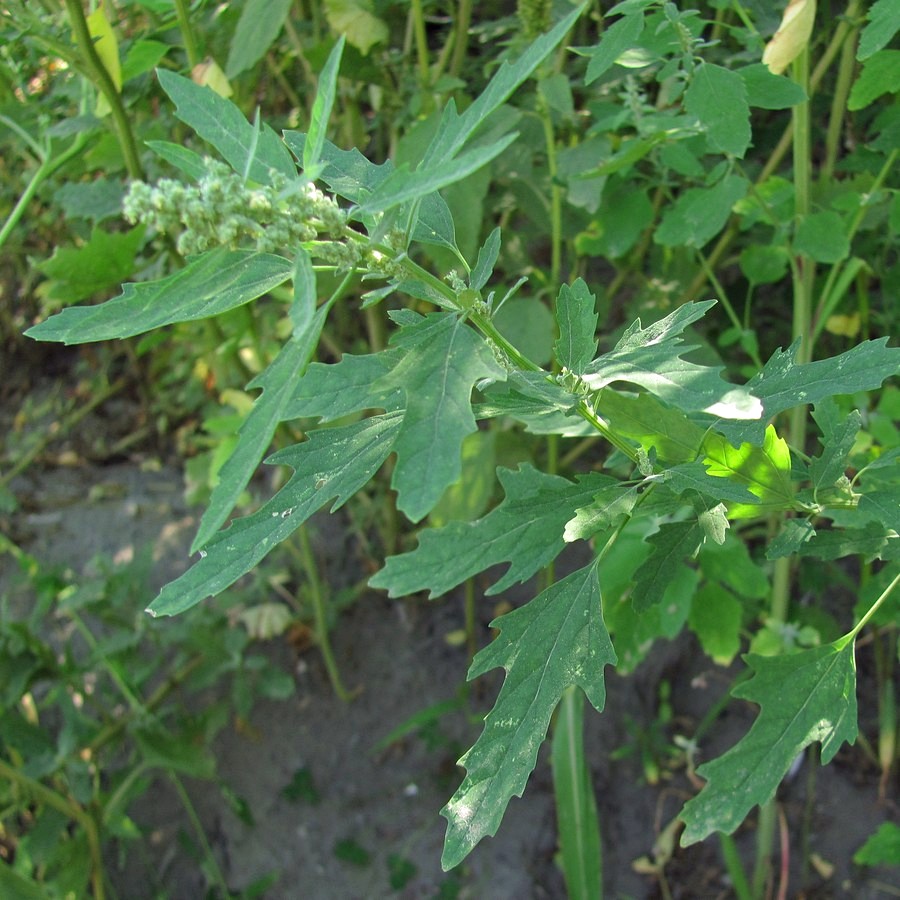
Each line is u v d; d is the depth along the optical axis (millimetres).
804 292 344
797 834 441
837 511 260
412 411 160
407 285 193
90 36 337
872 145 323
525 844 458
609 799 466
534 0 354
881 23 239
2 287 606
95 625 524
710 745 469
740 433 210
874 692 464
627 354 189
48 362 628
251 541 197
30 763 426
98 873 435
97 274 349
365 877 460
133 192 163
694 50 275
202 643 451
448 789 475
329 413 207
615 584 324
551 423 241
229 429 421
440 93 396
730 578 336
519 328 375
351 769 485
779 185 342
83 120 360
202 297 169
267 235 163
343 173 201
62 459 598
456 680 498
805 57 312
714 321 454
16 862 422
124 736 457
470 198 370
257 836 475
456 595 521
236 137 179
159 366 570
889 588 222
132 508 567
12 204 509
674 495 222
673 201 377
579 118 393
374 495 498
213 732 458
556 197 387
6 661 428
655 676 479
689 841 217
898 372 203
